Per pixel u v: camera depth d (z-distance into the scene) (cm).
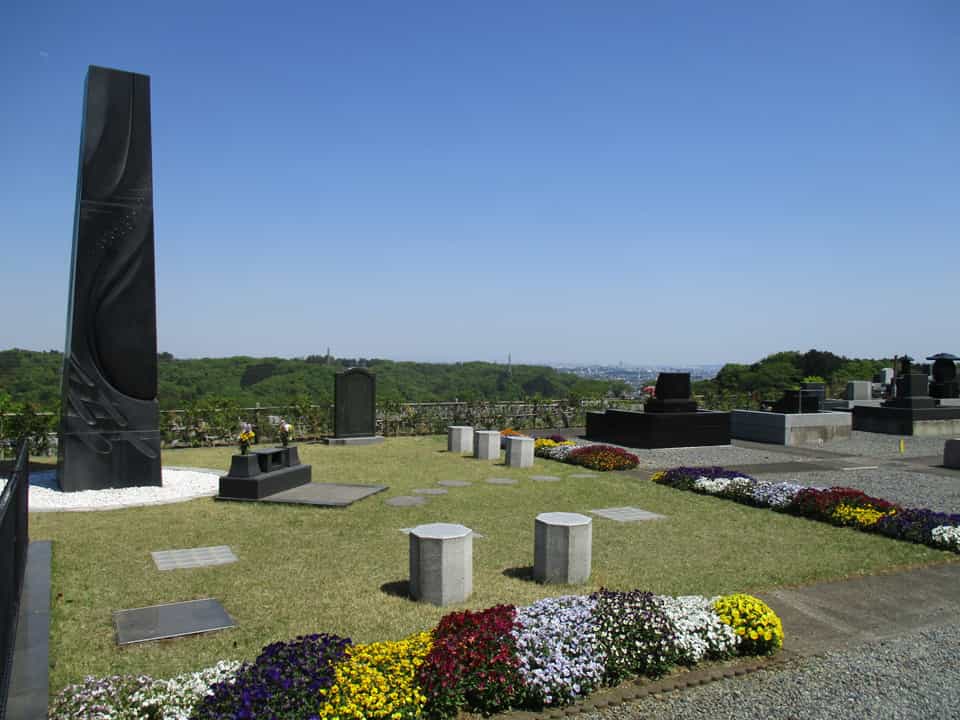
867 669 605
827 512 1150
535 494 1361
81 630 649
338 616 690
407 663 522
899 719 523
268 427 2248
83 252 1233
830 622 712
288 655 511
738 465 1800
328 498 1259
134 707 471
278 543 967
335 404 2208
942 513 1135
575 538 805
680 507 1256
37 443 1817
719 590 797
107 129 1254
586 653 568
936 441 2378
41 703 488
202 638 634
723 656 622
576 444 1958
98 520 1084
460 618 578
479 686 518
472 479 1536
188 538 987
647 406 2259
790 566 897
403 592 766
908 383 2630
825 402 3172
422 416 2614
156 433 1303
